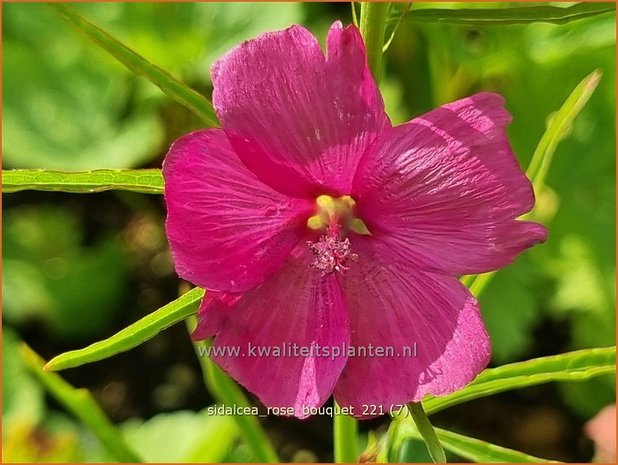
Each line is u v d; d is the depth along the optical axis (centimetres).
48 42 33
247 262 12
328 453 30
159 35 31
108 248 33
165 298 33
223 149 12
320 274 13
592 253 28
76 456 25
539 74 28
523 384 15
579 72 28
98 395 31
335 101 11
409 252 12
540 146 16
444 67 29
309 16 31
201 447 24
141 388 31
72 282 32
